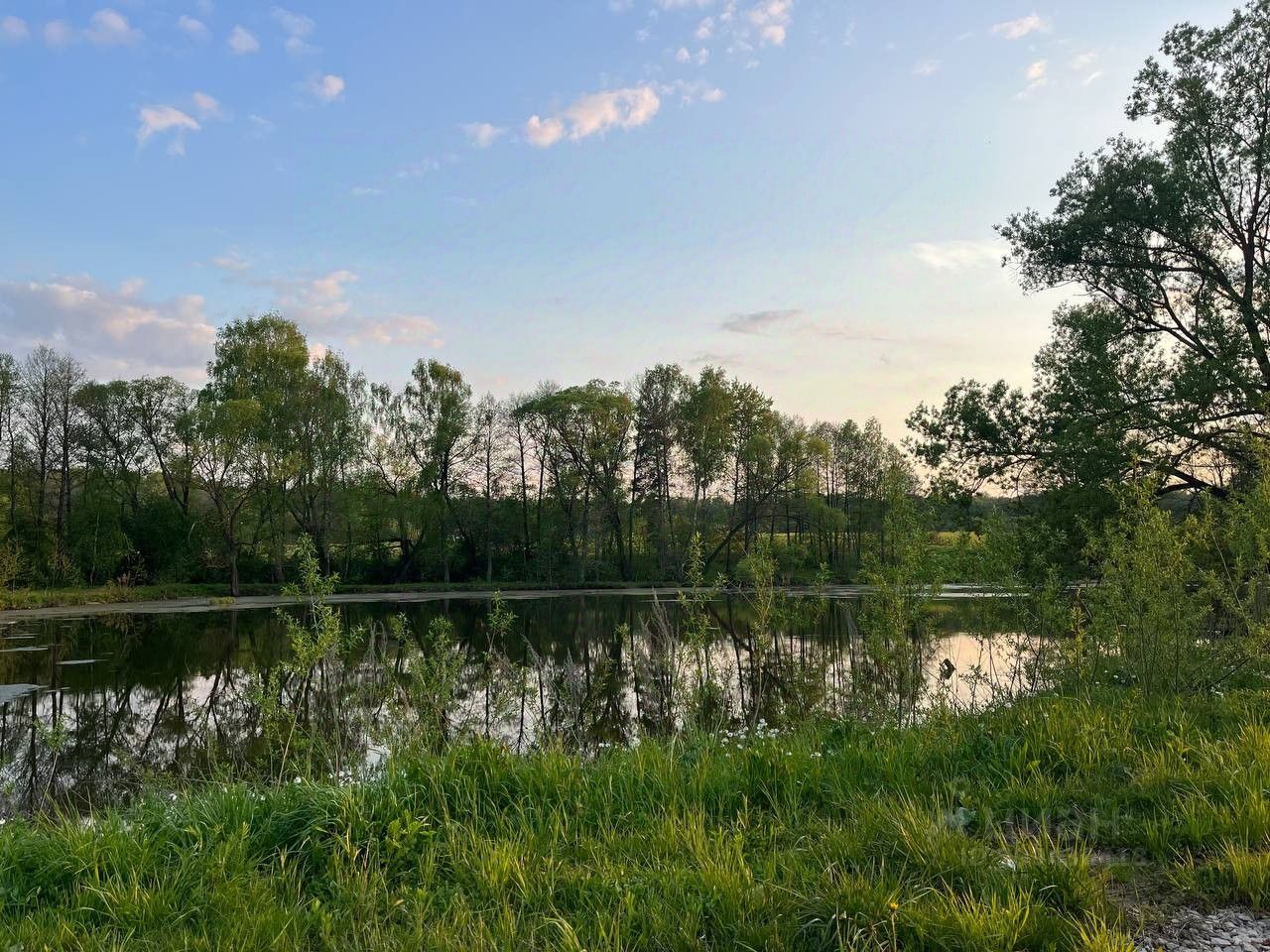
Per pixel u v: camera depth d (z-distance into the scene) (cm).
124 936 365
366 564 5500
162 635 2734
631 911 362
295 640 803
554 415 5428
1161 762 530
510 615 1219
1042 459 1914
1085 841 444
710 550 5991
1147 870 405
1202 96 1944
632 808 517
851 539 6344
